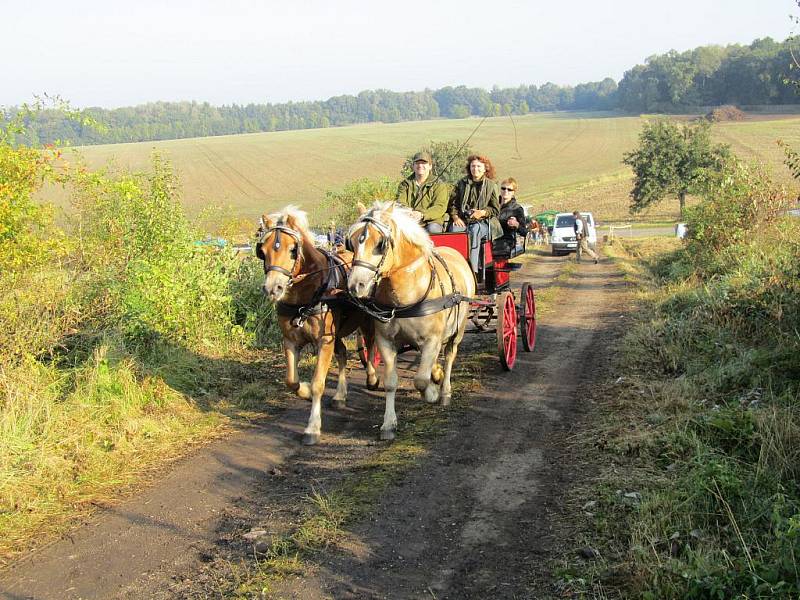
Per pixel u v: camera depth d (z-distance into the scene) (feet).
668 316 37.83
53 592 15.90
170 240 35.78
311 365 34.58
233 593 15.46
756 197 50.37
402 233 23.02
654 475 19.51
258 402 29.40
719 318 32.32
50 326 27.09
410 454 22.82
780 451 18.60
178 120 613.11
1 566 17.08
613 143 321.32
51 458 22.04
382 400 29.22
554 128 384.68
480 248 30.71
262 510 19.58
